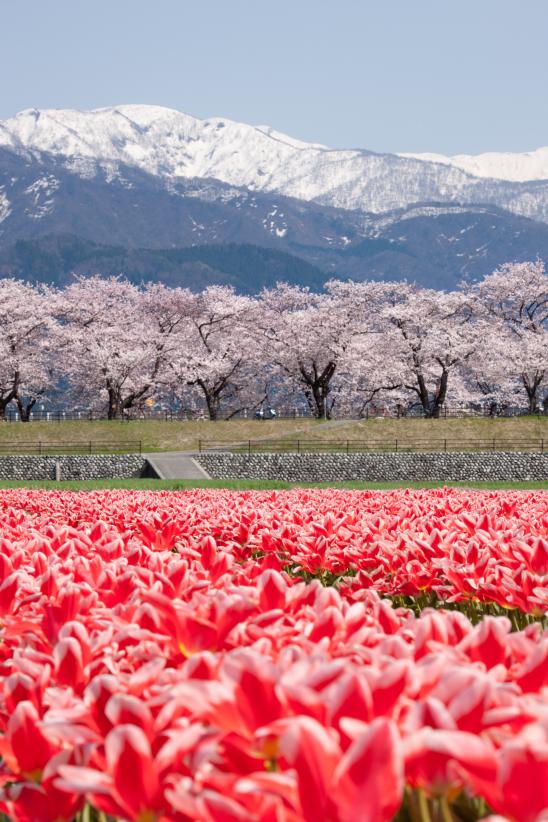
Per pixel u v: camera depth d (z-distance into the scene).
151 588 5.86
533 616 6.43
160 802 2.74
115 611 5.17
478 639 3.84
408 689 3.04
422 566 7.16
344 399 98.00
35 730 3.24
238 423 79.12
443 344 88.31
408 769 2.74
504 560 7.12
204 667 3.44
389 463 59.97
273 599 5.05
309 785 2.42
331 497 20.14
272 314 96.62
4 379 89.88
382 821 2.33
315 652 3.55
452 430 75.56
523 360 88.94
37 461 60.44
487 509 14.39
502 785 2.39
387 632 4.72
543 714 2.72
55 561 7.25
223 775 2.69
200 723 3.03
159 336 93.75
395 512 15.34
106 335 91.31
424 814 2.95
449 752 2.43
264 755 2.88
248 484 47.72
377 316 94.06
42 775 3.23
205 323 96.56
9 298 90.50
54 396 98.00
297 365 92.94
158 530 10.88
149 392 96.25
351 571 9.34
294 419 81.25
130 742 2.73
